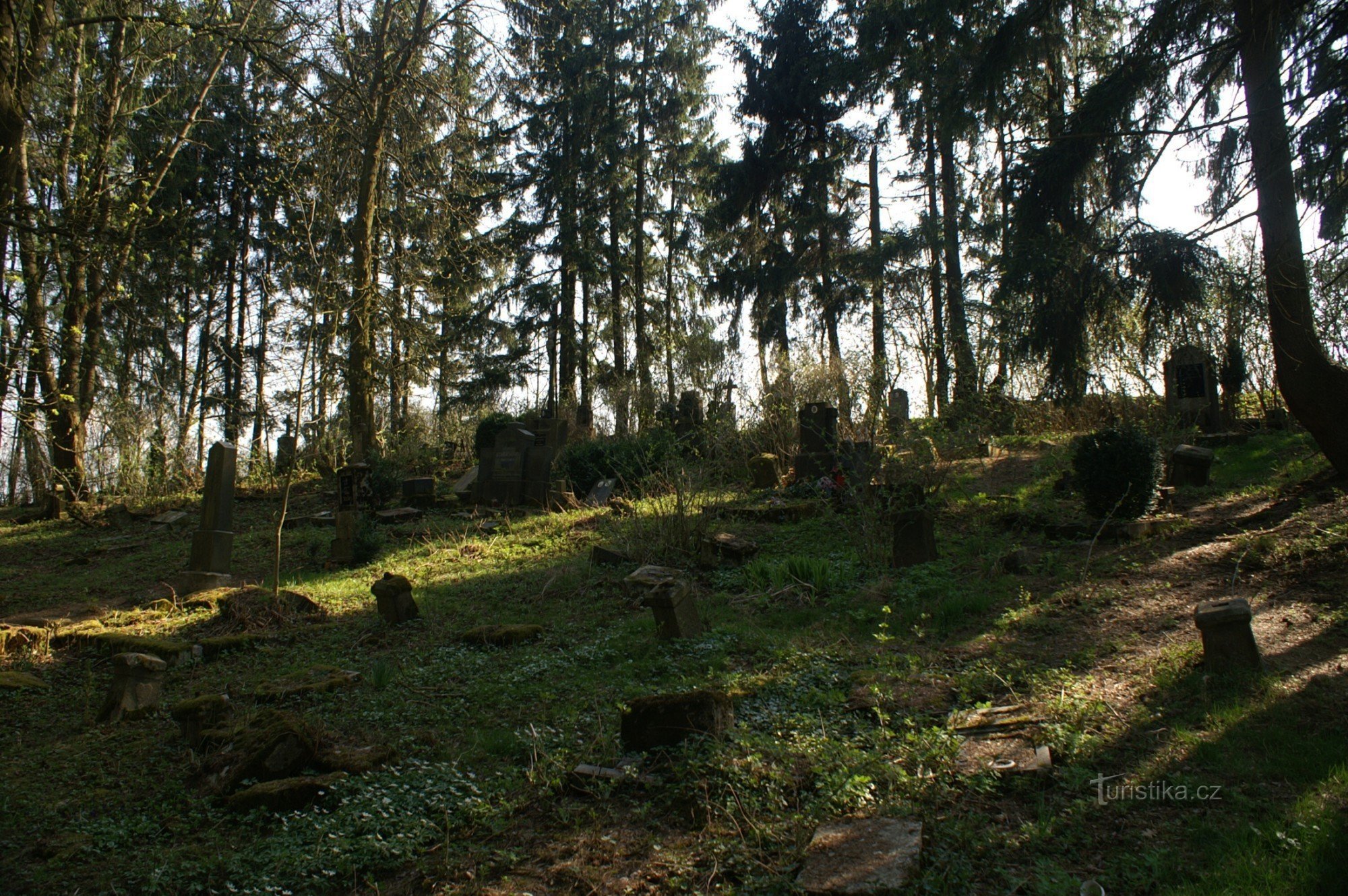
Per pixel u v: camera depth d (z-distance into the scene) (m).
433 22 20.72
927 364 18.25
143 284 21.73
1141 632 7.11
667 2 33.00
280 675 8.15
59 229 11.09
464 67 20.80
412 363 21.72
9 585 13.19
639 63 33.03
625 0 33.28
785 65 28.61
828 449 15.25
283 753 5.79
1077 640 7.12
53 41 15.92
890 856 3.91
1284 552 8.64
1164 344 12.39
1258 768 4.56
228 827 5.28
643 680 7.21
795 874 3.98
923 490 10.89
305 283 12.95
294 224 15.66
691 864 4.25
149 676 7.59
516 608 10.16
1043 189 12.45
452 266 29.06
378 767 5.81
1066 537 10.81
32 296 11.97
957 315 22.59
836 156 28.67
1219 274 11.48
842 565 10.11
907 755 5.02
